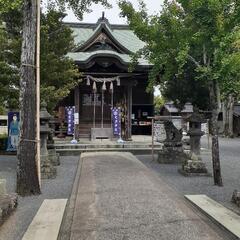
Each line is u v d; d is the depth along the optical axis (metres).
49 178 12.45
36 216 7.40
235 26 10.13
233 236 6.19
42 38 16.31
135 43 32.44
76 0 14.36
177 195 9.51
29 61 10.16
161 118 16.83
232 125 42.75
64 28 17.89
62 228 6.87
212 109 11.12
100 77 23.97
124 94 24.95
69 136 25.77
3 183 8.43
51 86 16.91
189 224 6.91
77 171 13.89
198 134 13.70
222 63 9.77
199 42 10.48
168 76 11.75
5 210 7.50
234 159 18.17
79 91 24.98
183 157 16.48
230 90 10.64
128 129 24.34
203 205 8.06
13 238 6.44
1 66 16.67
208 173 12.88
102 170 13.52
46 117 13.27
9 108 18.55
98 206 8.18
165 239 6.16
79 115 25.30
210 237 6.25
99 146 20.75
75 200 8.99
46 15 16.72
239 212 7.71
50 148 15.84
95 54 22.95
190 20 10.77
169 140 16.69
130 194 9.34
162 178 12.42
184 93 21.06
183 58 10.14
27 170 9.88
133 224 6.89
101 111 25.39
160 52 11.34
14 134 19.05
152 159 17.91
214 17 9.93
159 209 7.91
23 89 10.13
